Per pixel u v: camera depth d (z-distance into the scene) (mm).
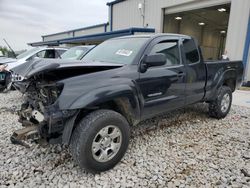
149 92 2904
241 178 2402
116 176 2395
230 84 4828
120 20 16438
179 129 3854
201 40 19641
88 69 2445
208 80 4020
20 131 2342
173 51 3391
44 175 2371
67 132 2246
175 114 4750
